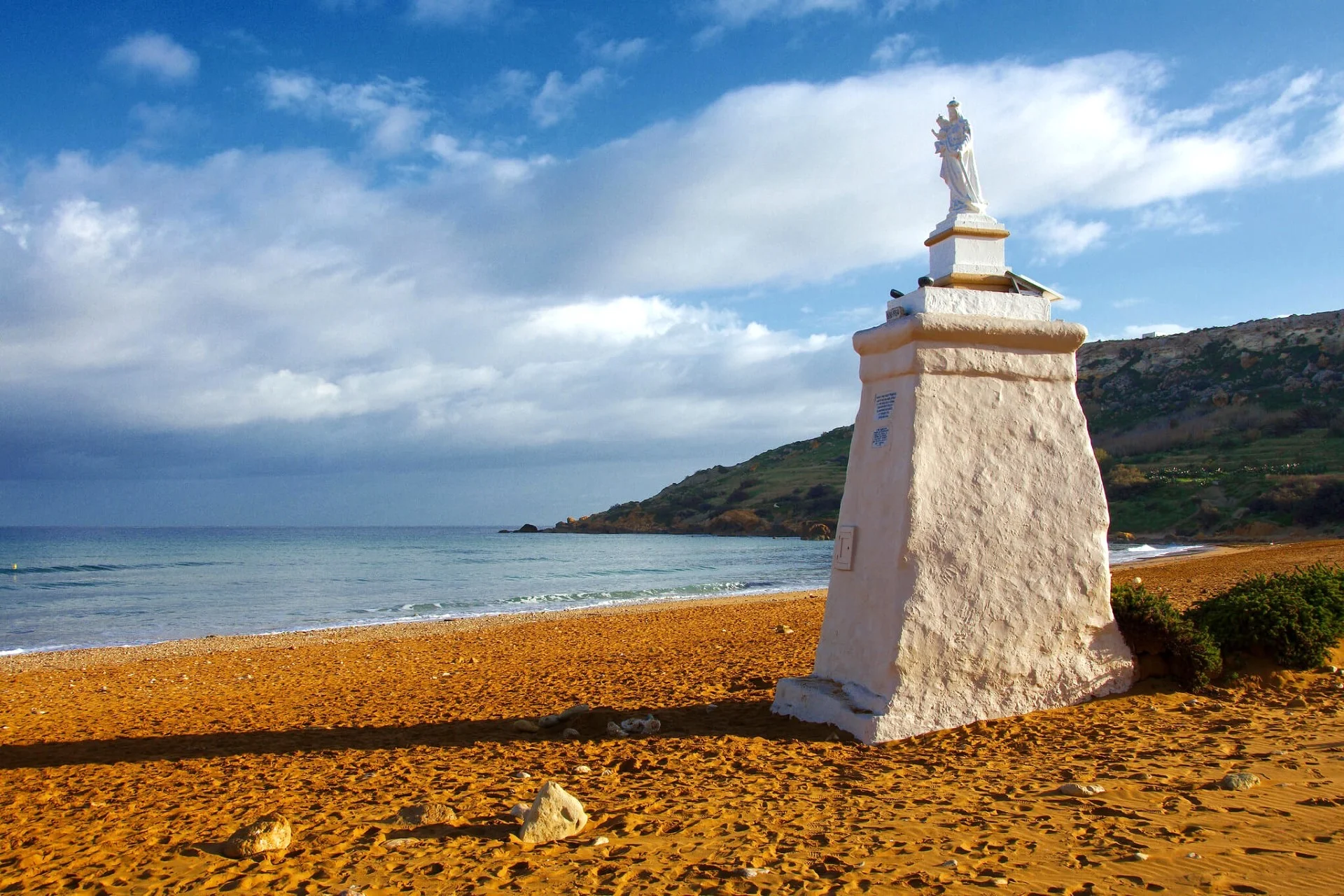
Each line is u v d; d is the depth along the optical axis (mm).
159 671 17875
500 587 48125
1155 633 8984
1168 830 4984
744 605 29734
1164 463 94625
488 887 4719
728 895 4453
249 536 164375
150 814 6691
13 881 5230
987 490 8352
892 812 5734
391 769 7887
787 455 171375
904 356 8492
